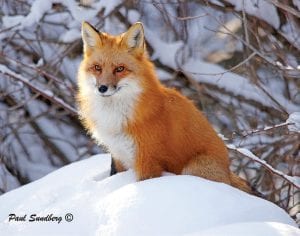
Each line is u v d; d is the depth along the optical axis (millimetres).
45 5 32656
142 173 21891
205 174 22375
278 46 31578
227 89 35031
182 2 34875
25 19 32781
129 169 22812
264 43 34094
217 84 35219
